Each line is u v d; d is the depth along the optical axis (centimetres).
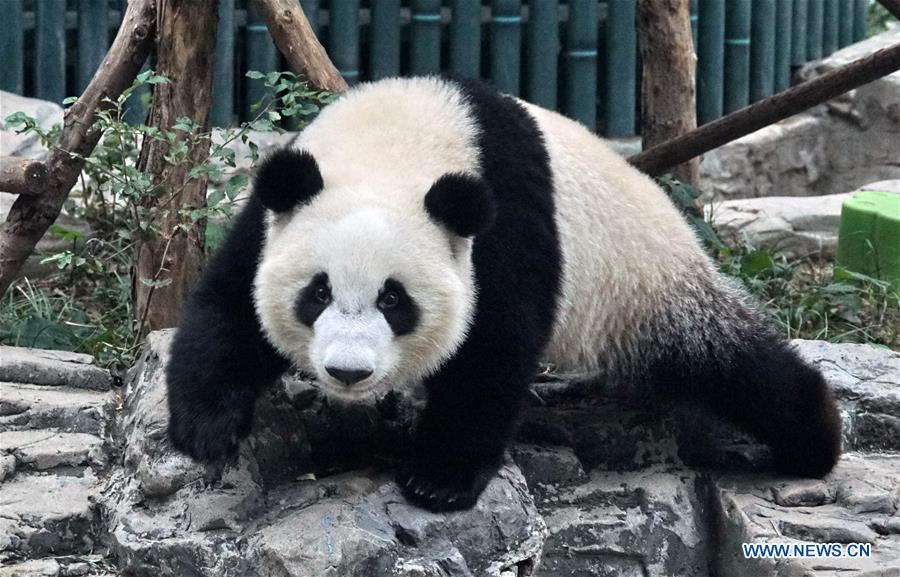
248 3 1004
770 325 611
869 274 866
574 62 1082
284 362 514
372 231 448
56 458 547
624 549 558
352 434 559
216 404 495
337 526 475
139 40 654
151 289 654
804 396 576
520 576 506
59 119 917
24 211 654
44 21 969
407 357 470
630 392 618
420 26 1035
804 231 972
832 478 575
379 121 509
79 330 701
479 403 504
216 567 482
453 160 500
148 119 670
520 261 509
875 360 661
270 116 640
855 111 1171
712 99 1139
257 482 517
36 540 509
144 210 651
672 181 836
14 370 598
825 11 1266
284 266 458
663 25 846
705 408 601
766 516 541
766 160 1147
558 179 548
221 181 825
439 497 495
